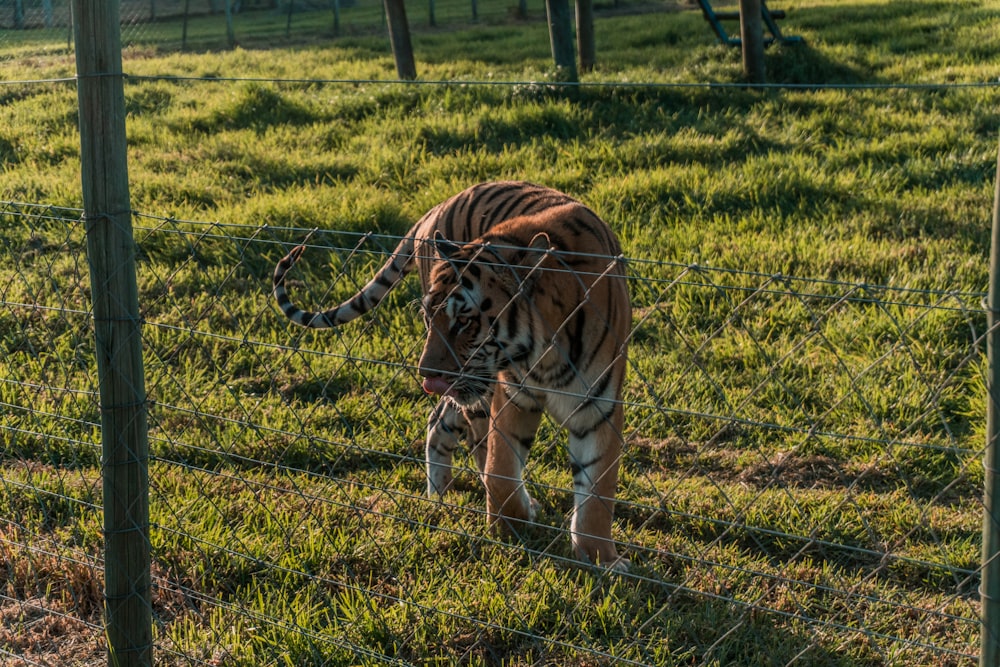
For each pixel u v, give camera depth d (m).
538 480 5.69
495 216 5.51
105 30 3.47
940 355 6.79
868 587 4.59
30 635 4.48
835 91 13.37
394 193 10.05
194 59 19.28
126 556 3.85
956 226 8.87
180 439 6.14
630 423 6.31
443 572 4.74
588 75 14.90
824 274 8.04
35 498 5.46
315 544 4.88
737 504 5.30
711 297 7.75
